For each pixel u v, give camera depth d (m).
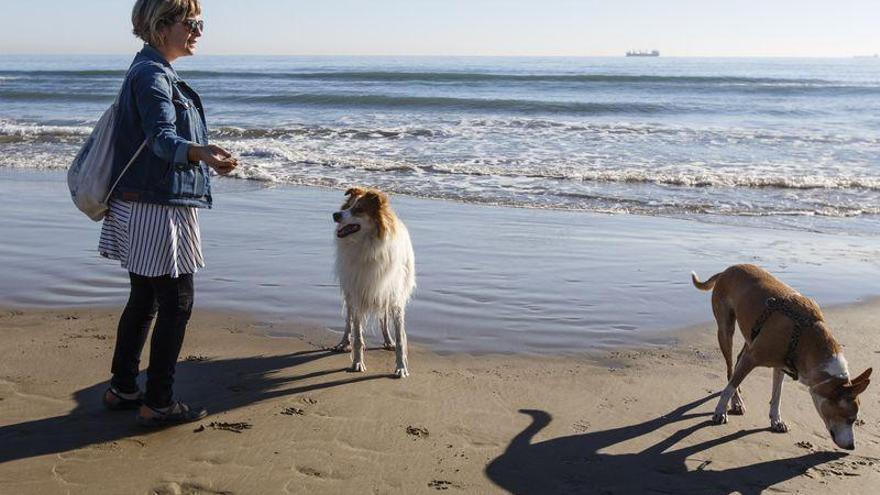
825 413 3.90
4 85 31.47
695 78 35.03
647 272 7.32
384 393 4.55
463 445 3.89
